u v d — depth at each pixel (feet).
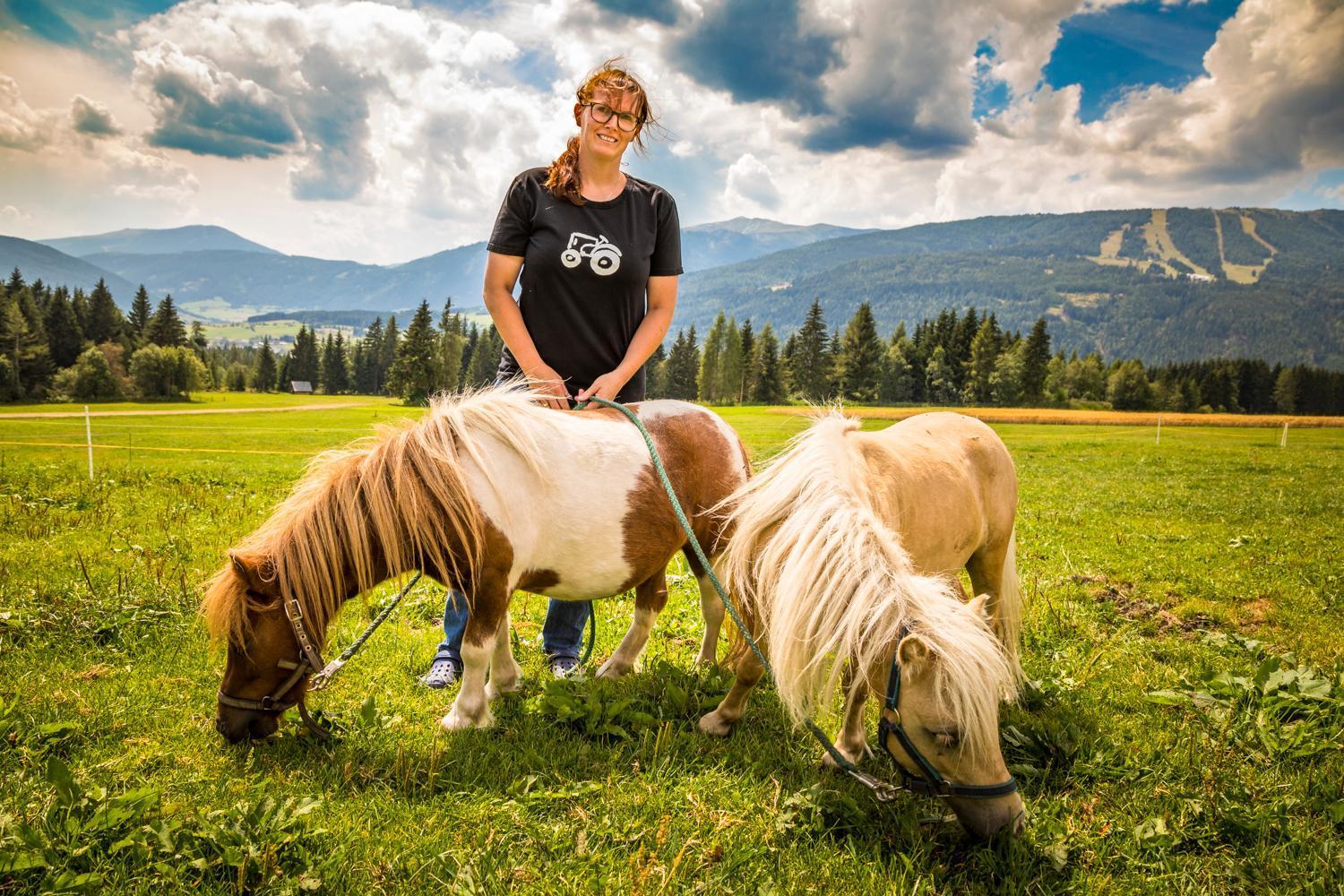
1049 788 10.74
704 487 12.87
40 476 38.37
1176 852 9.33
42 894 7.25
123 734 11.23
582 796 9.91
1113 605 20.62
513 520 11.10
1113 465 65.41
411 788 10.05
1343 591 21.89
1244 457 75.56
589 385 14.40
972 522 13.34
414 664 14.61
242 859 7.91
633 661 14.33
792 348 300.40
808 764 11.18
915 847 9.12
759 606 10.38
